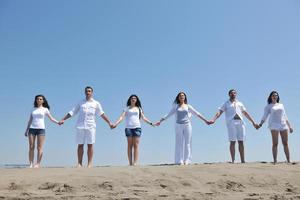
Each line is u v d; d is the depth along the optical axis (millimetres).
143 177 7059
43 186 6488
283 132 9828
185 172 7504
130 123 9656
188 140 9781
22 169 7934
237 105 9906
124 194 6039
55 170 7664
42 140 9414
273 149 9812
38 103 9492
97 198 5750
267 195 6297
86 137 9375
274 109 9844
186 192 6348
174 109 9969
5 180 6730
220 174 7500
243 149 9820
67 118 9570
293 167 8367
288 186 7086
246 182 7184
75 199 5664
